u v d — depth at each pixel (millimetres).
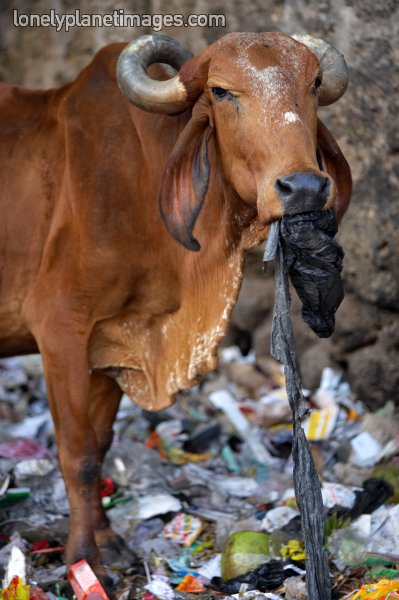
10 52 7469
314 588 3303
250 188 3494
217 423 5672
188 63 3674
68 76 7172
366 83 5527
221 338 4004
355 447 5176
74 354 4094
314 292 3396
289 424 5750
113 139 4086
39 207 4281
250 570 3979
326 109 5715
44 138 4328
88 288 4070
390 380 5832
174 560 4270
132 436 5738
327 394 5883
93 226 4023
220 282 3984
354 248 5773
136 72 3770
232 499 4922
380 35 5418
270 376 6359
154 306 4203
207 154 3695
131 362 4352
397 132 5469
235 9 6168
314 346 6176
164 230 4043
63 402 4102
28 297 4242
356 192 5703
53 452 5531
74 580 3852
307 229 3248
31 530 4469
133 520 4621
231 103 3480
